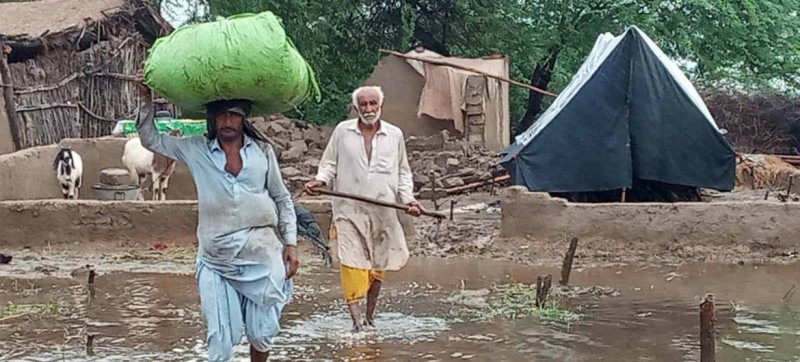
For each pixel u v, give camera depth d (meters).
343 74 28.77
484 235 12.38
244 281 5.34
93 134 20.83
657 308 8.40
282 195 5.54
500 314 8.15
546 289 8.39
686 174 13.34
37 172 15.27
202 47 5.04
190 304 8.70
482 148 21.06
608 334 7.38
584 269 10.52
